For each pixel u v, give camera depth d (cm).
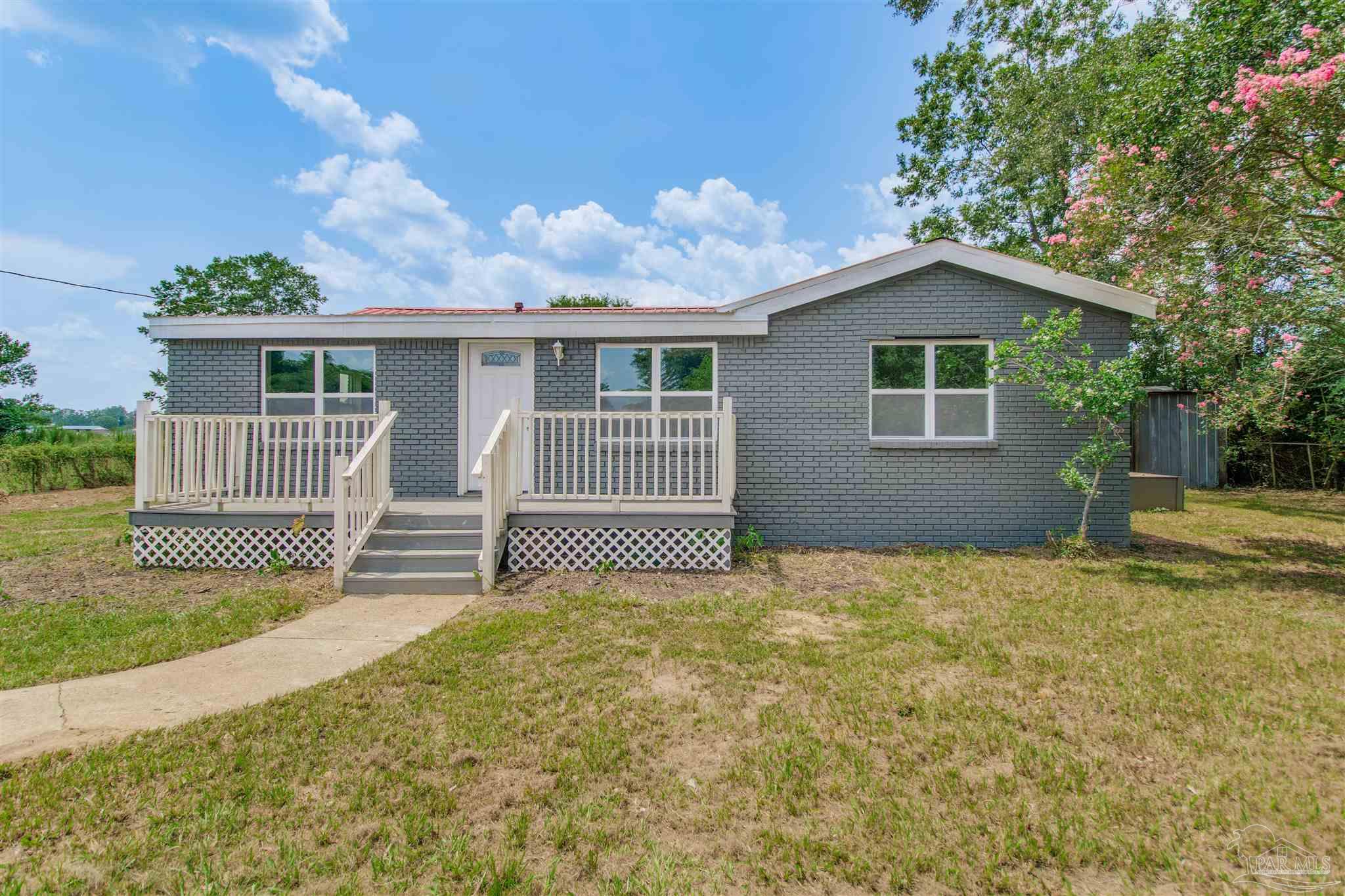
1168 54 847
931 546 846
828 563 755
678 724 338
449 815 257
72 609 559
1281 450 1552
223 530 733
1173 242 786
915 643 466
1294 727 331
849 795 272
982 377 855
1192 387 1564
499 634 487
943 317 846
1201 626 507
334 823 249
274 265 2948
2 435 2350
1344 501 1334
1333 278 747
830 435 860
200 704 362
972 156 2277
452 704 362
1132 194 779
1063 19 1989
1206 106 743
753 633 493
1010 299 840
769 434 867
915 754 306
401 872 222
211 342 912
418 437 917
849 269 841
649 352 898
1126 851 234
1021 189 2052
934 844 238
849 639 475
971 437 854
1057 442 838
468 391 922
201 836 241
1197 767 295
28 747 308
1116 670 411
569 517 721
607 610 557
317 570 716
